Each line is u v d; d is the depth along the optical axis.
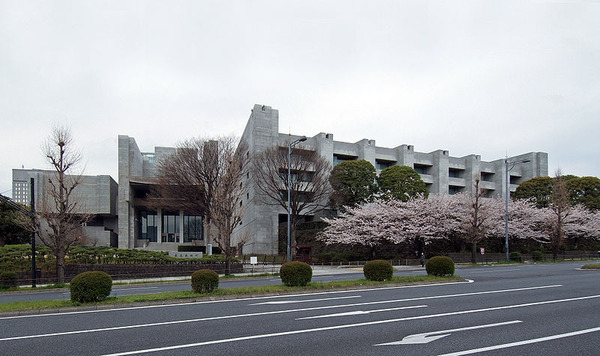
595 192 53.34
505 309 11.57
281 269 16.88
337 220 40.91
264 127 47.09
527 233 44.97
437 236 38.69
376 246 40.81
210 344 7.88
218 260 30.44
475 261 37.00
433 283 18.44
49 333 9.10
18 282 23.00
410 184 45.50
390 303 12.80
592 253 47.88
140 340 8.27
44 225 38.00
